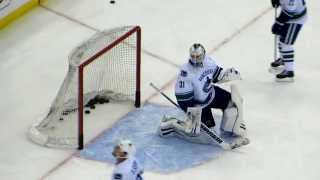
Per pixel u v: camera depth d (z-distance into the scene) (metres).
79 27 35.12
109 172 28.03
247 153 28.72
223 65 33.00
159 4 36.53
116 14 35.94
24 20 35.34
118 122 30.05
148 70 32.66
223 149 28.80
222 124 29.03
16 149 29.00
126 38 29.77
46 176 27.94
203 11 36.12
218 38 34.53
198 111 28.19
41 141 29.17
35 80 32.19
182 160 28.44
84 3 36.53
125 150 24.34
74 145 29.00
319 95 31.36
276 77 32.00
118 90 30.97
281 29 31.12
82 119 28.44
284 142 29.22
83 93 29.03
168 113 30.42
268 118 30.27
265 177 27.86
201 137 28.98
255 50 33.84
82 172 28.05
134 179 24.45
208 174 27.94
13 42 34.16
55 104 29.66
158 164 28.28
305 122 30.09
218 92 28.77
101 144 29.09
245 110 30.61
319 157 28.62
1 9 34.38
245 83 31.97
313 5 36.41
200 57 27.52
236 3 36.59
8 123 30.12
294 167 28.23
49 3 36.38
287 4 30.59
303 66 32.91
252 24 35.34
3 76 32.38
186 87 27.84
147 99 31.16
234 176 27.89
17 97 31.33
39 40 34.31
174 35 34.69
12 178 27.86
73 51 29.94
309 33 34.72
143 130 29.70
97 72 30.22
